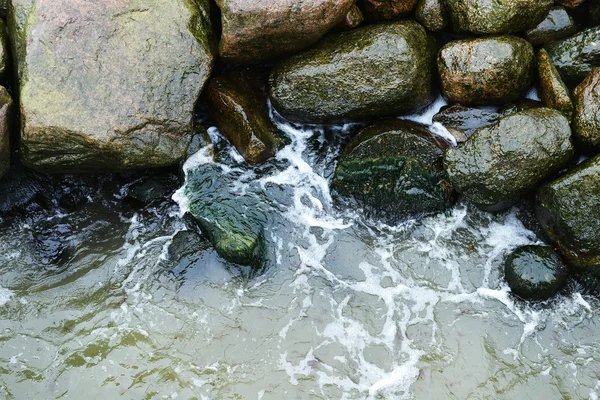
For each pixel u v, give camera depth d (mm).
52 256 4875
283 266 4871
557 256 4797
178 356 4680
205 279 4832
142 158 4766
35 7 4676
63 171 4824
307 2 4688
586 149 4820
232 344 4707
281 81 4926
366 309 4785
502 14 4816
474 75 4812
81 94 4660
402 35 4832
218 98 4934
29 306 4758
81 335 4715
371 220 4973
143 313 4766
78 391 4602
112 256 4887
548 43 4969
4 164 4746
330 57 4871
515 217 4934
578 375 4648
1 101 4652
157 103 4742
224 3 4727
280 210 4961
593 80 4797
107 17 4715
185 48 4777
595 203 4645
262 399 4594
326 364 4668
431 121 5004
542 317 4754
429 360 4680
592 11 4969
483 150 4758
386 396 4605
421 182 4879
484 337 4727
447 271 4859
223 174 4984
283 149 5047
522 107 4910
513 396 4605
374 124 4961
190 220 4938
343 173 4945
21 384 4609
